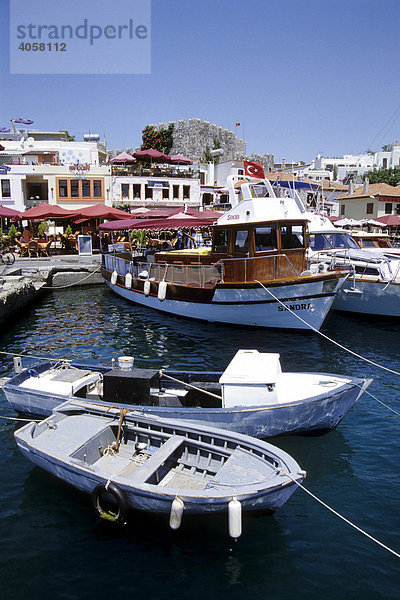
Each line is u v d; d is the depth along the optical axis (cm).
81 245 3250
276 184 2234
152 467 661
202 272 1791
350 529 659
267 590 554
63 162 4741
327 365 1354
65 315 2008
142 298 2133
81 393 943
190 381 973
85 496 734
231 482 632
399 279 1875
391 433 934
